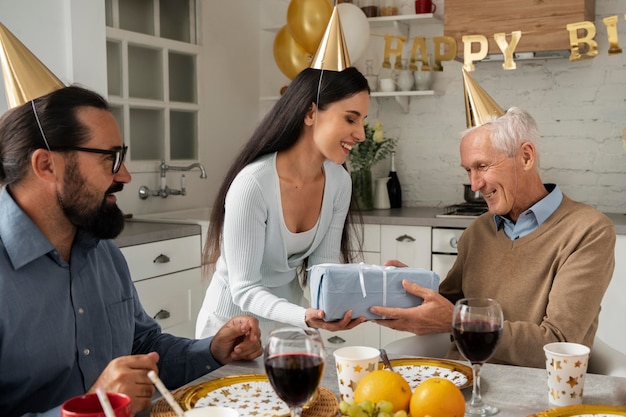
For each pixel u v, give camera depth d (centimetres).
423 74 409
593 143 392
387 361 143
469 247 202
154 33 398
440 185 429
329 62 187
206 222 352
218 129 445
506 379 139
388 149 436
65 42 321
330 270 159
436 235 359
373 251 372
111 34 366
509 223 194
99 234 146
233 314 198
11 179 140
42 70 142
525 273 187
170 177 411
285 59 398
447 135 425
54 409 120
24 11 305
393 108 436
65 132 138
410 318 158
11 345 134
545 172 403
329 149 188
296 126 190
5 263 136
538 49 354
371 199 409
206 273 211
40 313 139
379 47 432
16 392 137
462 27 368
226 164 452
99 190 142
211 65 436
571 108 395
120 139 146
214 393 132
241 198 186
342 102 185
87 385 147
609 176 390
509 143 184
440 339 199
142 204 394
